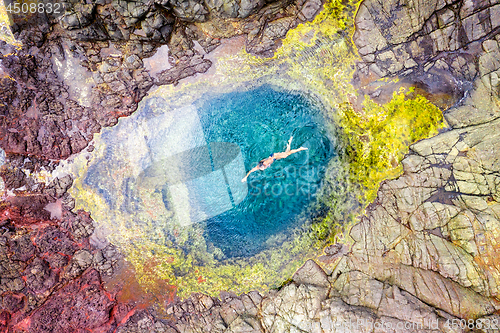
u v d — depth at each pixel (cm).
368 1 893
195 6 854
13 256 879
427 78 895
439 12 847
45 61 896
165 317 897
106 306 893
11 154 895
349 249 900
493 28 820
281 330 812
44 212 927
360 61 929
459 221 821
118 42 909
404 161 893
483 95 844
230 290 912
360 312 760
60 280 904
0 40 854
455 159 855
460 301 748
